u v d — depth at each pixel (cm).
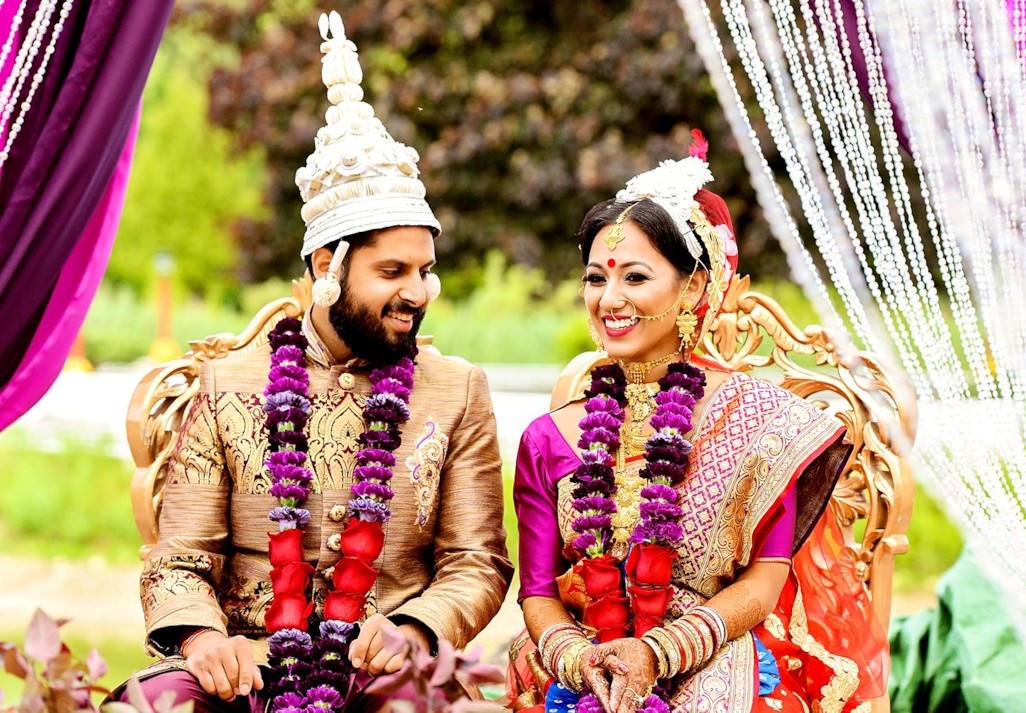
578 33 1510
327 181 304
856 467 322
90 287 325
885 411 317
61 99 285
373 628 277
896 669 376
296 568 289
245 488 305
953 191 278
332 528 302
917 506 784
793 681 290
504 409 1008
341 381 311
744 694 270
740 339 343
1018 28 276
